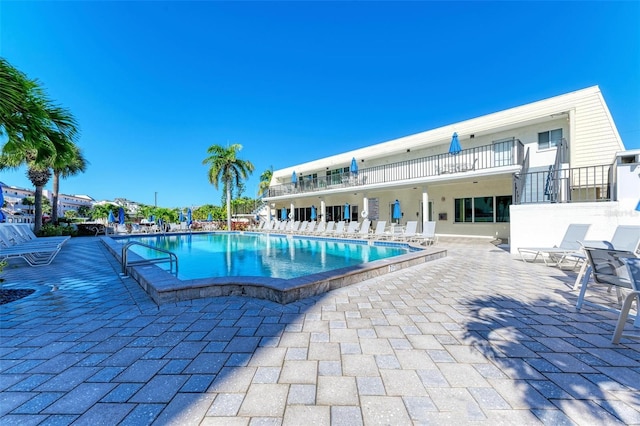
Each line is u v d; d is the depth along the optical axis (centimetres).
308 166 2297
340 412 168
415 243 1128
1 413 170
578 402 176
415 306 372
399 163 1486
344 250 1161
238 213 3606
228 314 345
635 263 254
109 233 1988
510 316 330
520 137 1252
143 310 361
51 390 192
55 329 301
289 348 254
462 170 1197
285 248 1259
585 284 351
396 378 204
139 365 225
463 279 527
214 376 208
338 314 343
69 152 418
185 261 920
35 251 684
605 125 1036
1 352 248
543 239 788
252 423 159
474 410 169
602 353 238
